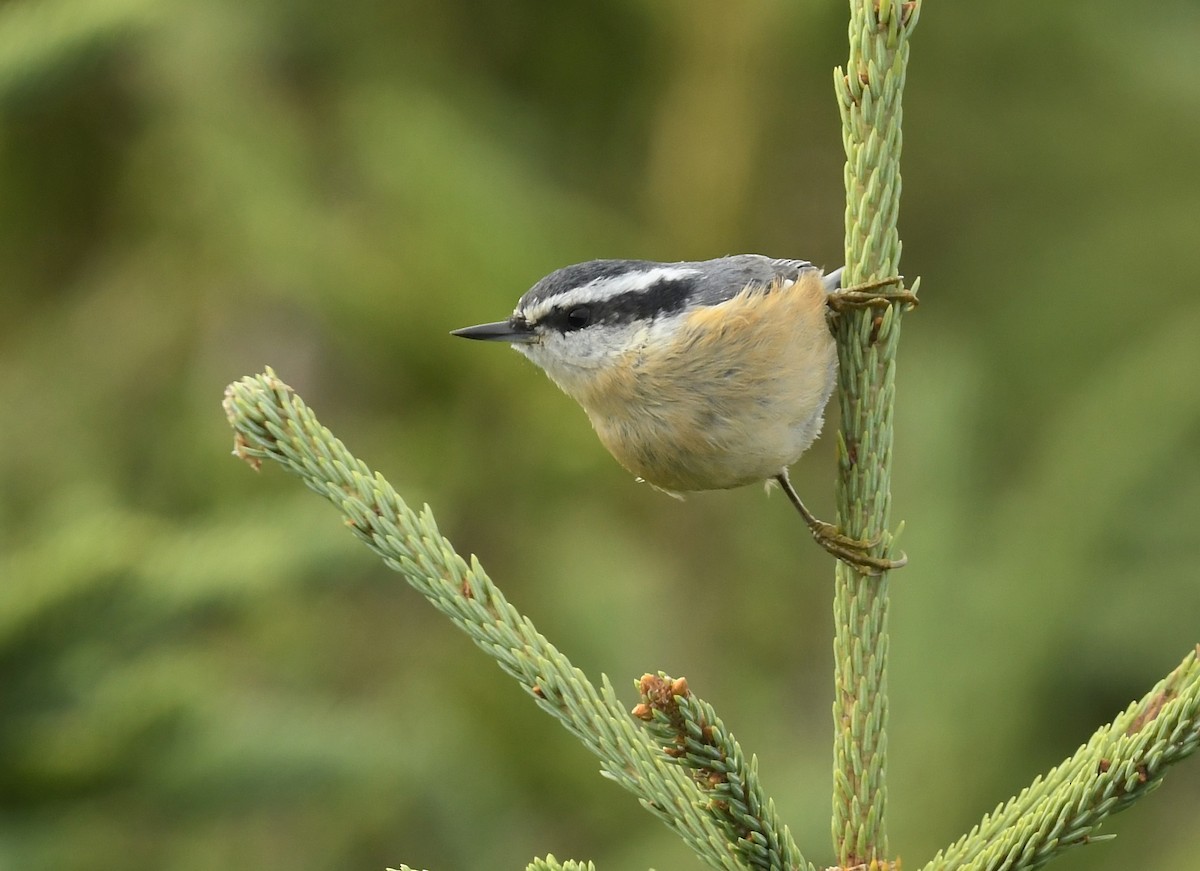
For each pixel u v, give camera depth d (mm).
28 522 9320
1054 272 13703
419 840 10453
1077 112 13609
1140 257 13500
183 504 11320
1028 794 4930
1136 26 13375
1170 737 4426
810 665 11695
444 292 10812
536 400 11031
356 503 5137
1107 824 9789
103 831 6609
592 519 11672
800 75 11828
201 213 11492
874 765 5199
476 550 11625
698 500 11578
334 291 10836
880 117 5859
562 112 12492
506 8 12266
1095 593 9500
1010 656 8875
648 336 7184
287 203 11211
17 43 6734
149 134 11750
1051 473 10016
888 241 5961
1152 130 13500
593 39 12250
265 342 12773
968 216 14133
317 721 6918
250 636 10422
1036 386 13281
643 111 12328
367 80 12047
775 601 11695
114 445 11672
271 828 10461
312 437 5215
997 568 9289
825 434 13344
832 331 6648
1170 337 11805
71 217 11953
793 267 7355
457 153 11438
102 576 6102
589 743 4969
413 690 11273
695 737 4285
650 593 11500
